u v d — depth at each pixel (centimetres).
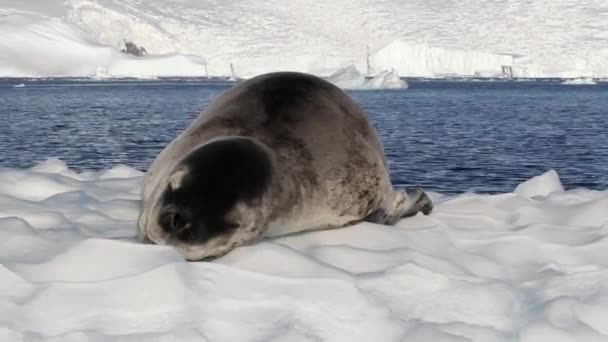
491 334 310
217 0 11331
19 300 318
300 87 505
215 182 412
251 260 379
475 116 3541
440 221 520
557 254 440
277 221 436
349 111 511
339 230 471
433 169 1673
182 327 304
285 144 463
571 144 2223
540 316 329
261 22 10500
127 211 514
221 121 476
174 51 10019
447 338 297
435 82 9094
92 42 9731
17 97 5203
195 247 401
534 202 588
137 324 306
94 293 324
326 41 9975
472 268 412
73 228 448
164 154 479
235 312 322
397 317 328
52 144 2136
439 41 10100
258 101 490
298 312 326
